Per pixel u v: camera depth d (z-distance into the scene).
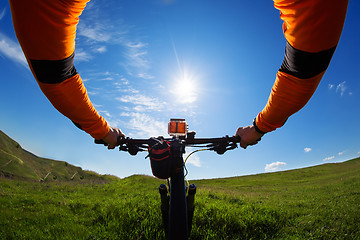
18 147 34.72
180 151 2.13
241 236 6.06
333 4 0.72
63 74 1.01
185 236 2.15
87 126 1.39
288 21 0.83
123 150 2.31
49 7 0.76
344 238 5.75
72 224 6.53
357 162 39.66
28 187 15.13
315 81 1.00
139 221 6.62
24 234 5.60
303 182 29.41
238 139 2.05
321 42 0.82
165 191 2.58
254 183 31.91
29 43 0.84
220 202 9.15
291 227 6.62
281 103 1.17
